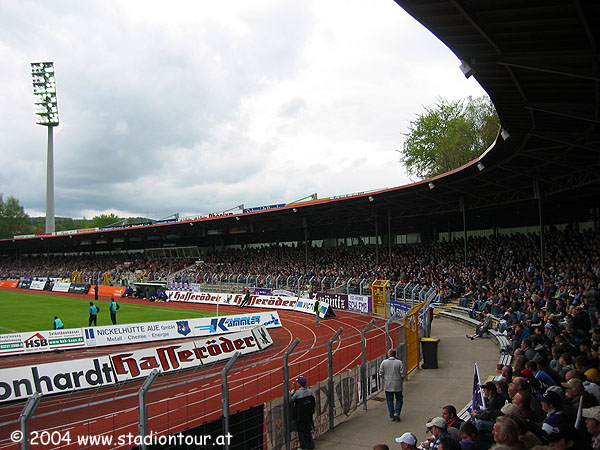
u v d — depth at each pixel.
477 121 56.09
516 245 34.38
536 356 9.52
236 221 54.88
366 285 37.69
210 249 72.69
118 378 14.95
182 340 25.34
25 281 69.81
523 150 23.22
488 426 6.56
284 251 58.84
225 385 8.38
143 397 7.43
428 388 14.30
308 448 9.73
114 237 75.94
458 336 23.23
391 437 10.41
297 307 38.31
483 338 22.28
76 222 179.12
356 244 57.47
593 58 11.59
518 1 9.70
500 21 10.55
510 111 17.05
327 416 11.02
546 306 19.56
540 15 10.20
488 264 32.56
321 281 42.28
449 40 11.55
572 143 19.41
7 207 140.62
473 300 28.78
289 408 9.87
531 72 13.18
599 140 19.34
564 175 27.28
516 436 4.56
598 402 7.02
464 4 9.77
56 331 22.91
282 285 45.94
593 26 10.60
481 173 28.67
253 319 28.28
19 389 13.17
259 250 62.84
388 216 41.69
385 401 13.23
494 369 16.31
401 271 38.47
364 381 12.89
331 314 33.62
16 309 40.84
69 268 80.44
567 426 4.73
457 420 7.42
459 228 46.91
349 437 10.51
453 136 55.91
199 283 55.25
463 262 36.84
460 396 13.30
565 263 27.42
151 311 39.66
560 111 15.33
